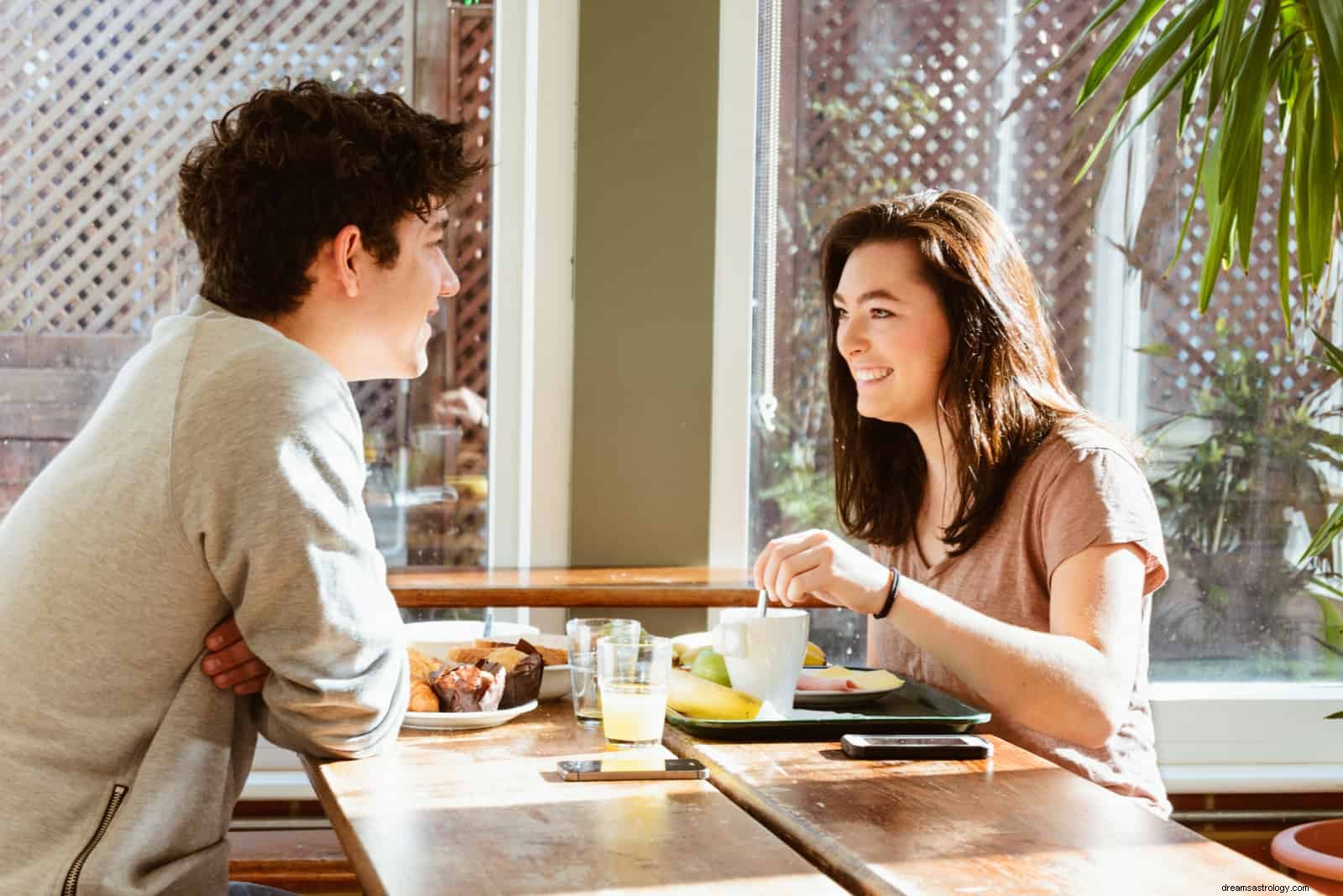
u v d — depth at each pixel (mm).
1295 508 2586
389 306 1375
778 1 2467
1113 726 1422
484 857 958
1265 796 2525
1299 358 2586
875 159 2537
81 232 2396
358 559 1229
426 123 1395
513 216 2447
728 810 1087
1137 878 920
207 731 1180
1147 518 1509
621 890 885
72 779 1131
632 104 2359
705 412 2389
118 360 2416
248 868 2021
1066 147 2566
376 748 1271
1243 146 1867
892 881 910
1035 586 1561
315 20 2441
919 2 2541
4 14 2365
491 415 2455
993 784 1166
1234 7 1904
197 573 1164
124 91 2400
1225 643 2582
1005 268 1663
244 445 1168
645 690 1290
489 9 2465
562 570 2334
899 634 1713
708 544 2404
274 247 1313
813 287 2523
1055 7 2566
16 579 1171
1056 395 1663
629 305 2369
